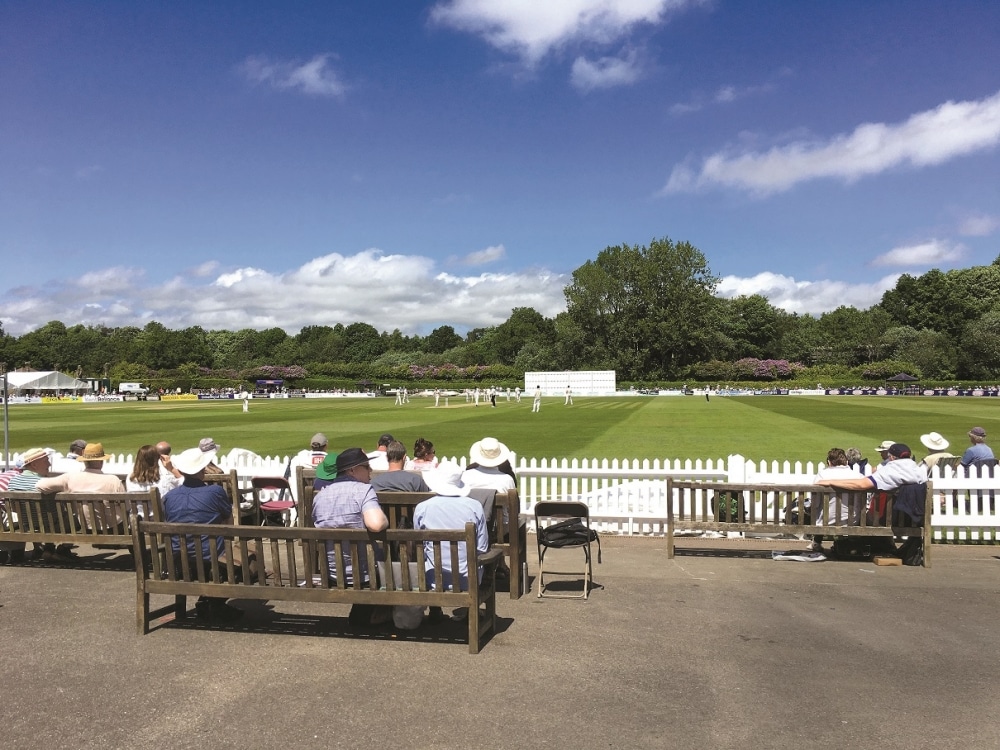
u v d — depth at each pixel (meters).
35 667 5.59
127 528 8.24
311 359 150.88
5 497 8.38
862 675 5.39
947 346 108.44
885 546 9.34
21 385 91.31
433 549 5.89
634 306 106.06
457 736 4.45
